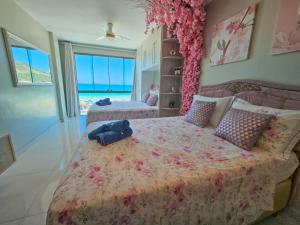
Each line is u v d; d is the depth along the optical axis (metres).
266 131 1.37
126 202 0.83
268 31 1.64
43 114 3.70
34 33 3.38
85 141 1.51
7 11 2.47
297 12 1.37
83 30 4.10
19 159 2.41
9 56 2.46
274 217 1.38
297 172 1.33
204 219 1.02
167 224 0.93
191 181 0.96
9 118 2.39
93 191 0.84
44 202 1.53
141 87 5.23
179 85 3.53
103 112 3.29
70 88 5.43
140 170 1.04
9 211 1.43
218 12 2.37
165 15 2.40
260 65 1.75
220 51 2.32
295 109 1.37
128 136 1.63
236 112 1.59
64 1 2.62
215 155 1.25
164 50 3.35
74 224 0.76
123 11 2.92
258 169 1.15
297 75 1.41
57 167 2.18
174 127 2.00
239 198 1.10
